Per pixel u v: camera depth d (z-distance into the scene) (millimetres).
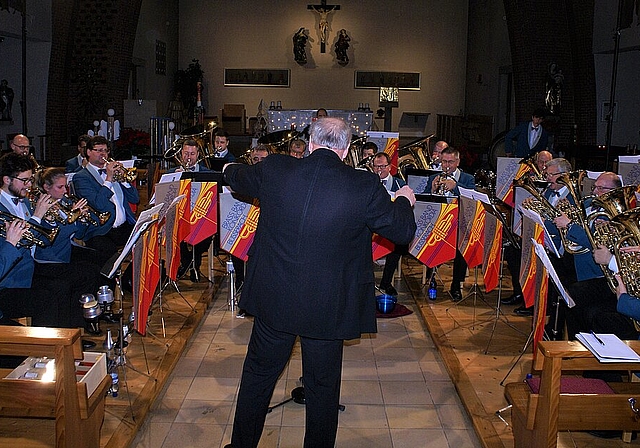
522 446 2891
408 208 2861
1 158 4141
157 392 3777
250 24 18938
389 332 5055
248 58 19047
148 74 16531
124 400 3650
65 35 12680
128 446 3227
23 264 3967
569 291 4227
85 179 5297
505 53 15664
